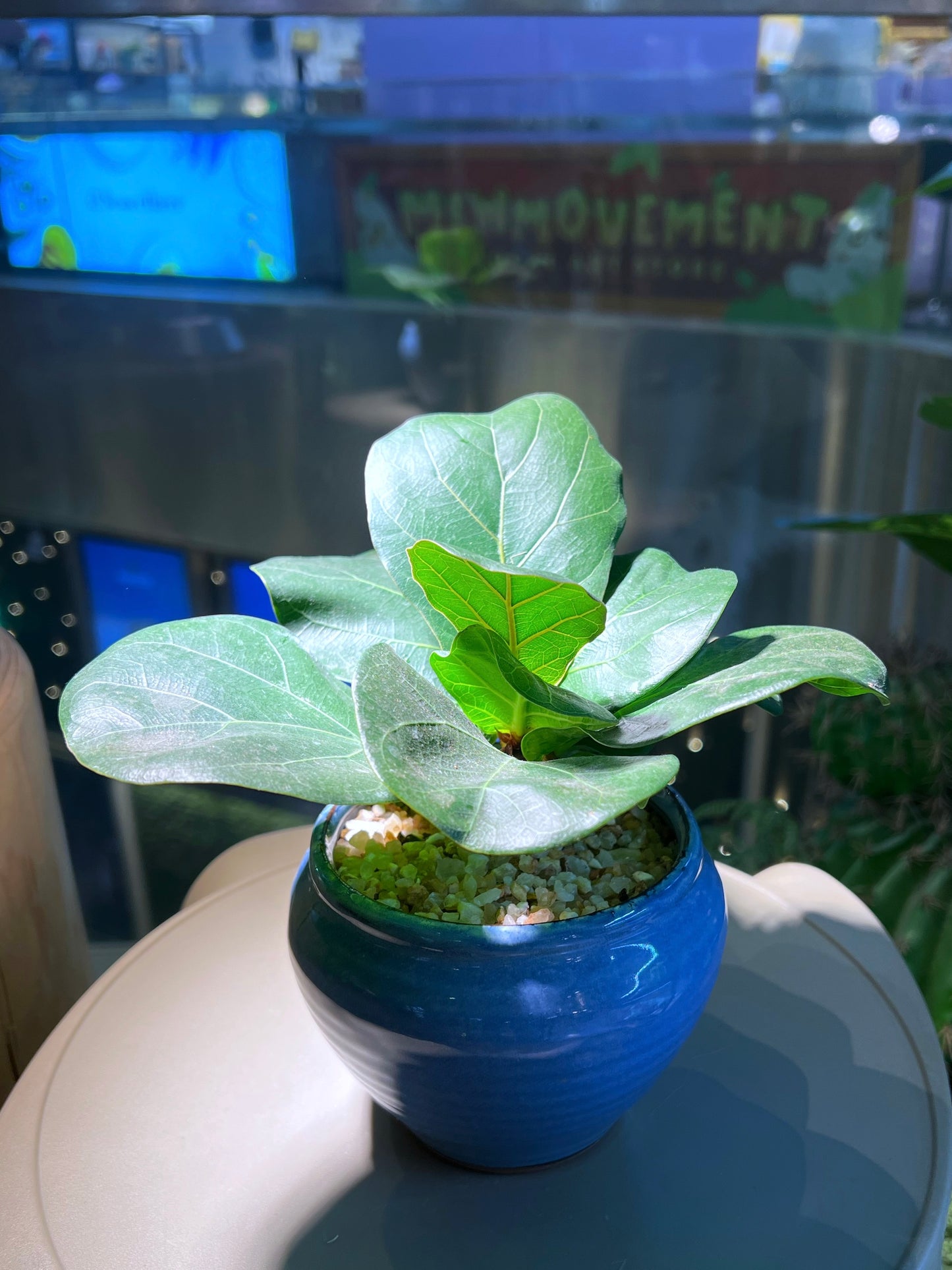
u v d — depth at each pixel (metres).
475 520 0.38
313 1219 0.37
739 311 1.24
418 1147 0.40
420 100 1.18
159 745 0.30
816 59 1.04
